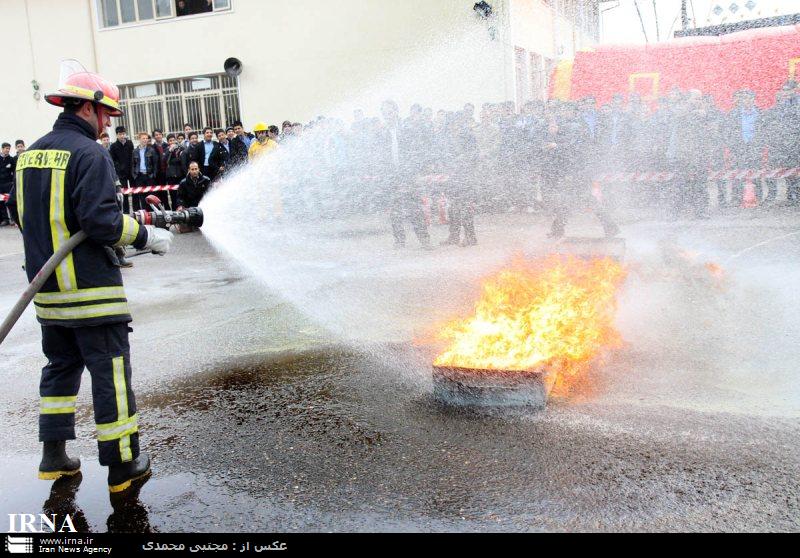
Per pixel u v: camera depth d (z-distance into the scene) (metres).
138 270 9.20
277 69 18.28
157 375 4.60
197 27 18.72
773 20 13.78
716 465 2.95
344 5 17.50
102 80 3.03
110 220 2.85
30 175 2.95
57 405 3.15
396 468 3.07
